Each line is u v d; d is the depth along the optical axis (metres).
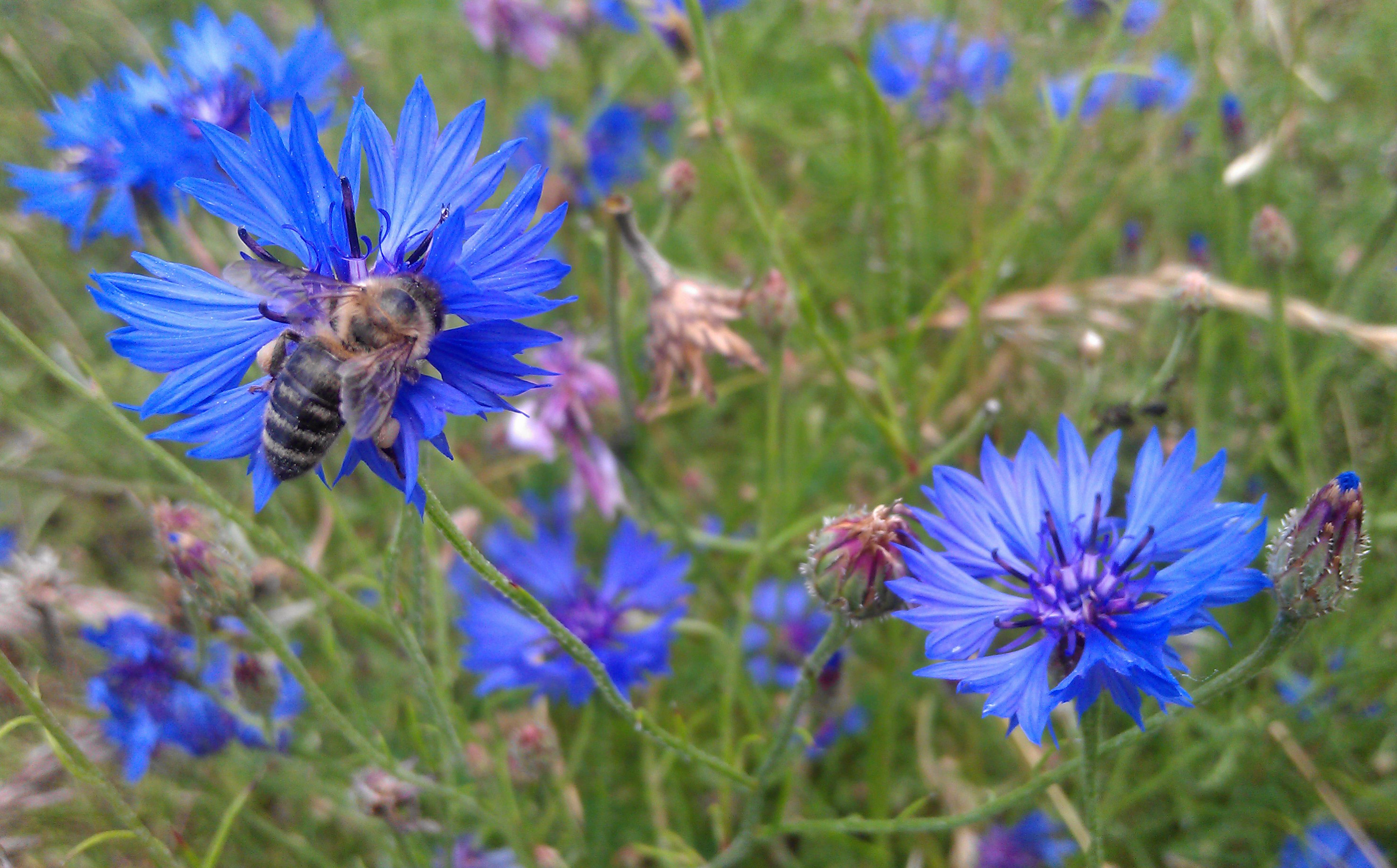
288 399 0.15
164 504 0.19
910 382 0.24
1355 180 0.31
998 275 0.25
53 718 0.15
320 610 0.19
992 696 0.15
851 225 0.32
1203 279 0.19
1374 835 0.22
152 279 0.15
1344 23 0.32
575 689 0.22
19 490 0.25
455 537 0.15
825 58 0.35
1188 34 0.32
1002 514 0.16
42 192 0.20
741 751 0.20
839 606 0.16
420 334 0.14
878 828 0.17
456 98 0.36
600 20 0.32
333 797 0.22
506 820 0.20
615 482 0.24
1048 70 0.35
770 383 0.21
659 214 0.33
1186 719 0.22
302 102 0.15
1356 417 0.26
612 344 0.22
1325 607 0.14
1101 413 0.21
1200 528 0.15
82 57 0.27
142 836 0.16
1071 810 0.21
